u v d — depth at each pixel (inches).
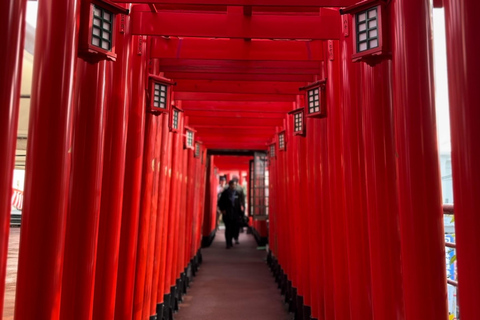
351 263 96.0
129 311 110.3
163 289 158.9
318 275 134.3
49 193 66.3
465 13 54.1
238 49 128.9
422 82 69.5
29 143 67.1
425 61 69.9
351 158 96.3
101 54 77.3
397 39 72.3
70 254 81.7
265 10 125.4
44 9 68.1
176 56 127.3
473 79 53.3
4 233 52.2
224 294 215.3
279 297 209.8
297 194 176.2
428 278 67.4
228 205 413.1
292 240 187.3
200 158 306.7
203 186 353.7
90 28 74.4
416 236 68.4
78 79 82.4
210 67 150.8
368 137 84.2
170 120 161.0
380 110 81.7
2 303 52.3
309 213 144.0
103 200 97.3
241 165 627.8
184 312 181.0
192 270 260.7
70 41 68.7
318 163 134.6
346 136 98.0
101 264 96.6
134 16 110.0
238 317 174.1
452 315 108.9
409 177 69.5
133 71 114.7
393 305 79.8
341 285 110.0
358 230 94.7
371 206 83.4
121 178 98.8
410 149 69.6
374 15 77.7
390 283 80.2
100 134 83.7
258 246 428.5
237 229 445.7
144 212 123.8
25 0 55.2
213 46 128.2
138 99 114.7
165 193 158.6
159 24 109.4
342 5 95.3
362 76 88.3
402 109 70.9
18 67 54.1
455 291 109.7
